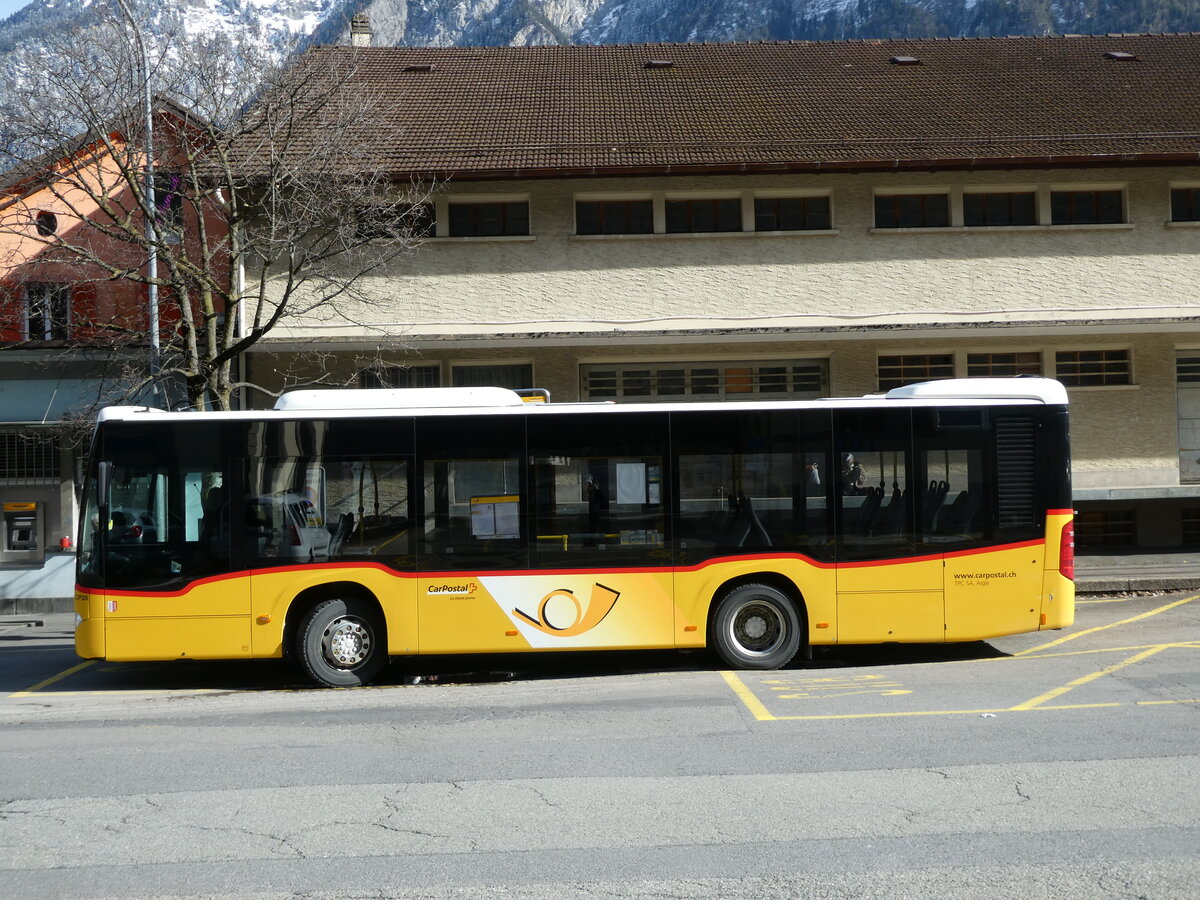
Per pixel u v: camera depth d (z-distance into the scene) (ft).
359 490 37.19
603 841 18.94
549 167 63.36
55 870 18.17
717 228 66.90
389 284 65.05
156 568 36.70
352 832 19.81
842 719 28.53
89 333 60.39
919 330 63.36
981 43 86.17
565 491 37.45
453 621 36.96
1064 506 38.19
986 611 37.76
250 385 50.06
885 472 37.88
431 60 84.43
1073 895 16.05
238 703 34.17
